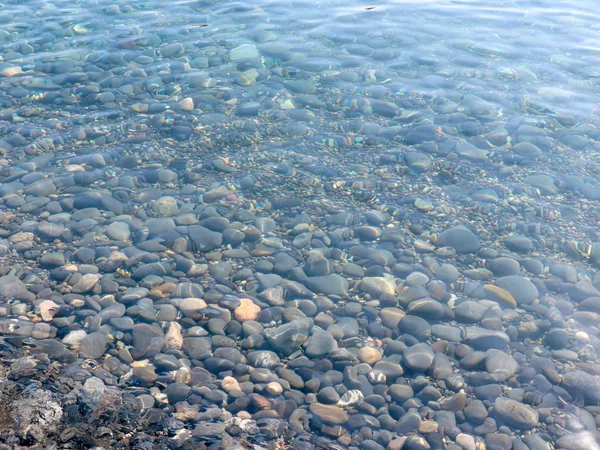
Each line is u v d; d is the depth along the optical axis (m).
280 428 1.25
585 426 1.26
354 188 1.81
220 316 1.44
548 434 1.25
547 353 1.39
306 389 1.31
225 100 2.14
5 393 1.26
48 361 1.33
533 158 1.92
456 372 1.35
